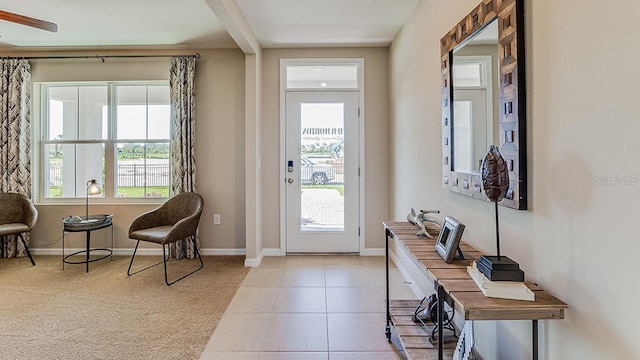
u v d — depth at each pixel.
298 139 4.05
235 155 4.03
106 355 2.01
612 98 0.94
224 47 3.96
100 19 3.22
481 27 1.65
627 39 0.89
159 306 2.67
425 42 2.61
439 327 1.28
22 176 3.94
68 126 4.14
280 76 3.98
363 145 4.03
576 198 1.07
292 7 2.88
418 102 2.81
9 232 3.50
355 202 4.08
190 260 3.85
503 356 1.51
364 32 3.47
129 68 4.02
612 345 0.94
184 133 3.88
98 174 4.12
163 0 2.87
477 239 1.78
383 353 2.04
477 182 1.70
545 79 1.21
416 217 2.10
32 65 4.03
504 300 1.12
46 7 2.97
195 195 3.79
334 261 3.83
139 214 4.05
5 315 2.51
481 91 1.66
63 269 3.54
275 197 4.05
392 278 3.29
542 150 1.23
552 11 1.17
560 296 1.14
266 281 3.21
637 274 0.87
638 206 0.87
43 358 1.97
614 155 0.93
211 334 2.25
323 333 2.27
